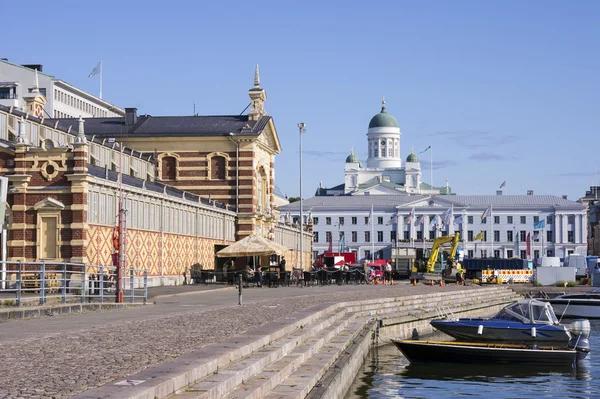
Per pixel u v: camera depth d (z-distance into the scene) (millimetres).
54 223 59250
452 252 114188
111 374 16562
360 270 109812
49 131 74250
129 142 96000
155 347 21719
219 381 17312
